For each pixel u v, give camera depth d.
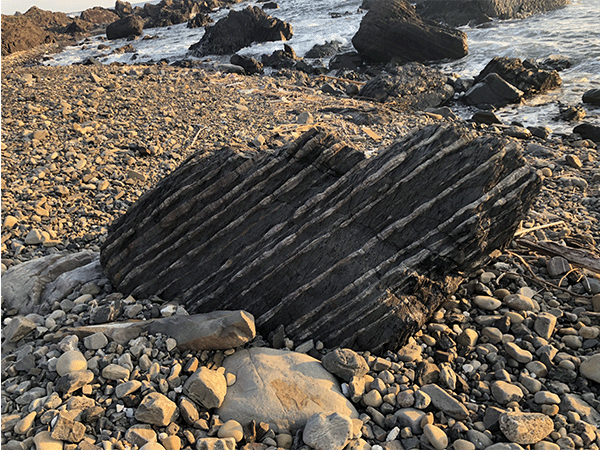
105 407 1.44
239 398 1.47
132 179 3.59
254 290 1.81
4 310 2.03
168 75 7.59
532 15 12.17
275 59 10.73
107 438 1.34
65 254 2.43
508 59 7.06
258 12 13.12
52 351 1.64
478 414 1.46
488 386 1.57
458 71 8.57
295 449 1.34
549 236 2.50
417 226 1.74
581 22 10.31
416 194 1.75
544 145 4.70
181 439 1.37
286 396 1.46
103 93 5.83
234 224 1.88
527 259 2.23
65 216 3.03
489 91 6.69
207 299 1.85
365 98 7.04
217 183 1.92
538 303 1.93
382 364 1.59
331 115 5.58
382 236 1.75
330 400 1.46
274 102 6.29
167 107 5.54
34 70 7.80
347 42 12.41
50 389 1.49
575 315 1.84
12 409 1.46
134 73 7.61
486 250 1.81
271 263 1.81
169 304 1.87
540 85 6.80
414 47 9.48
